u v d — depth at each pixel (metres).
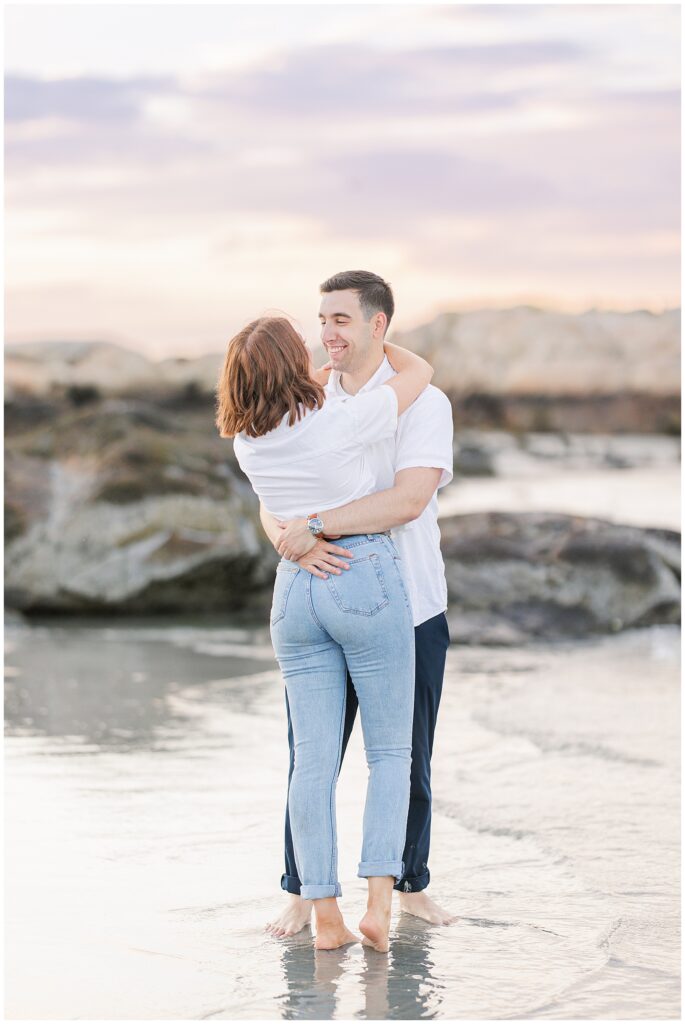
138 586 9.93
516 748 5.59
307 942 3.45
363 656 3.44
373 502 3.48
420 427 3.59
